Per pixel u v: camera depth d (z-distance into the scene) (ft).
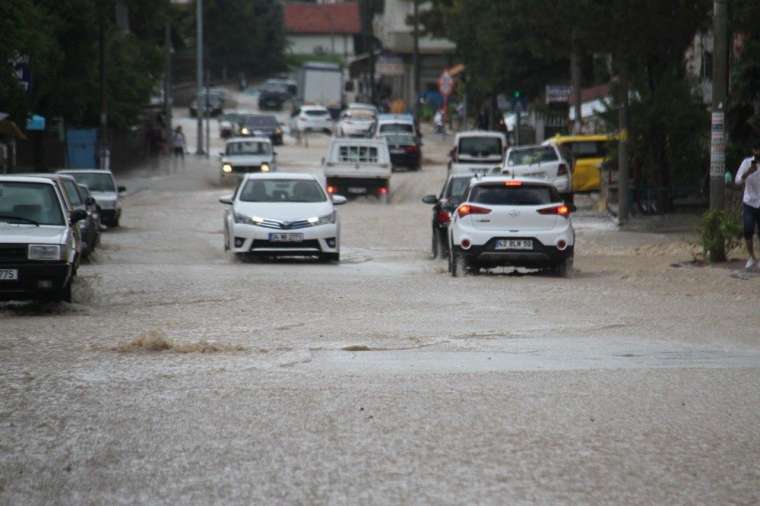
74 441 58.80
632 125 238.27
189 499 49.16
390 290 132.36
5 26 233.55
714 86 161.99
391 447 57.36
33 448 57.52
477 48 483.51
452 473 52.80
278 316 109.70
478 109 605.31
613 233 218.79
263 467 53.83
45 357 84.58
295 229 171.12
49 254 112.68
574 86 361.92
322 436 59.57
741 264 158.40
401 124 471.62
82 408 66.28
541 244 147.64
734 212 201.87
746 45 213.25
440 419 63.36
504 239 147.74
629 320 106.42
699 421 63.41
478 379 75.51
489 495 49.55
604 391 71.51
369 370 79.05
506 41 460.14
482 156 364.58
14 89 250.57
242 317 108.99
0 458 55.67
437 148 557.33
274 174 183.62
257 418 63.52
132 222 265.13
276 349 88.33
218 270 158.30
